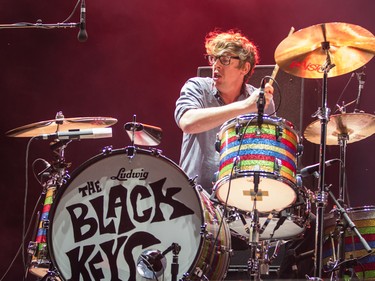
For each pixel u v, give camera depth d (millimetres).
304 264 5547
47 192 5719
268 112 5586
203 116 5066
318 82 6480
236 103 4980
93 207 4496
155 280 4348
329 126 5828
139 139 4738
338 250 5258
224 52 5434
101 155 4504
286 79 6188
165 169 4488
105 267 4418
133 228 4449
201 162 5371
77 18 7953
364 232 5418
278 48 5145
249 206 4746
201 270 4340
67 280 4426
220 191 4625
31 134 5793
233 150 4562
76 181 4527
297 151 4723
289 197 4594
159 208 4449
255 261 4617
